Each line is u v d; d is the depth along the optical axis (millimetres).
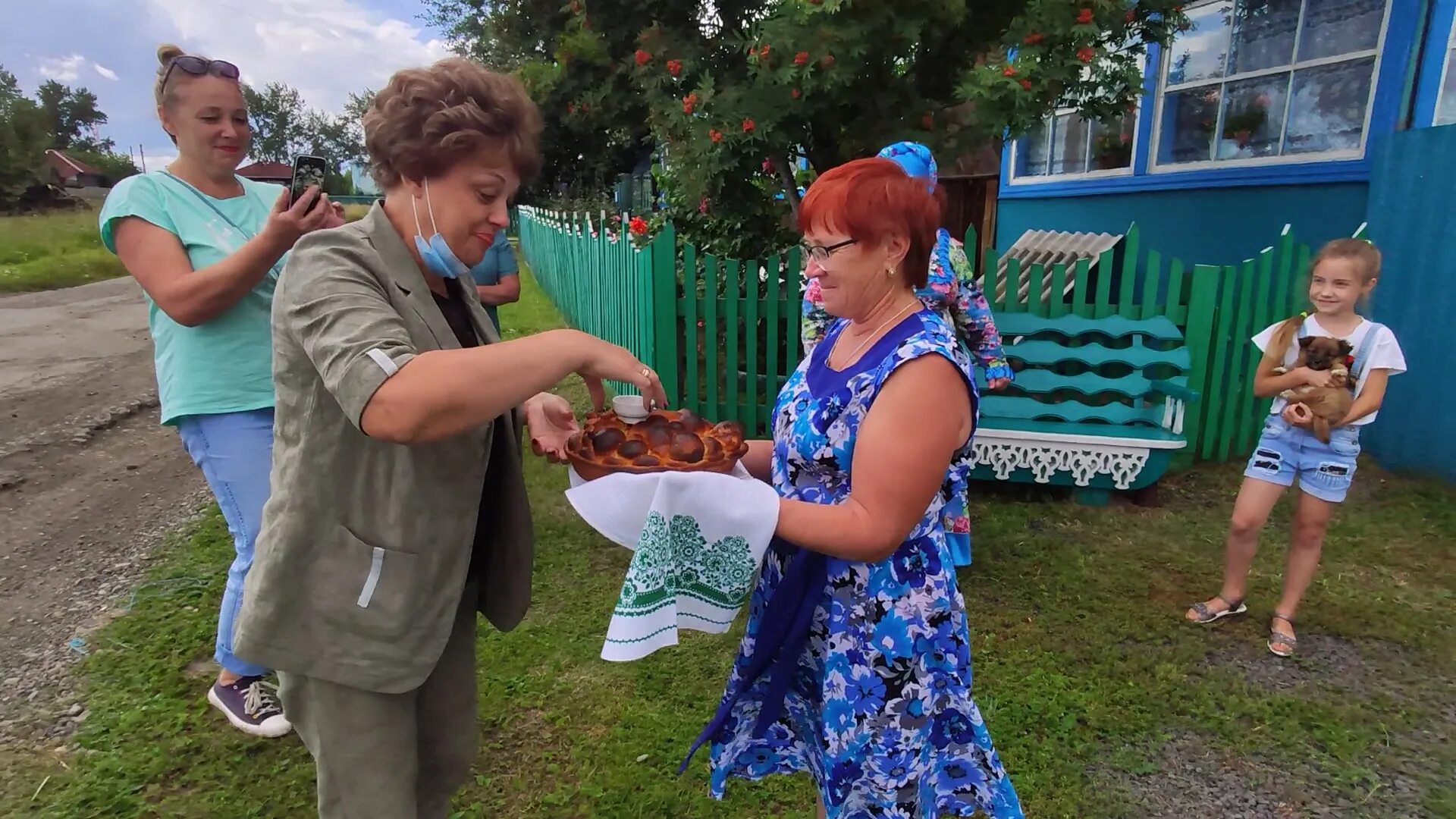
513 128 1294
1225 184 5598
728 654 2963
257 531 2246
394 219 1354
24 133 37969
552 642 3014
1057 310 4332
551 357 1214
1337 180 4945
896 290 1491
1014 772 2381
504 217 1339
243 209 2244
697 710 2652
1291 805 2271
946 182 9141
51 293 13906
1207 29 5781
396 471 1336
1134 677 2830
